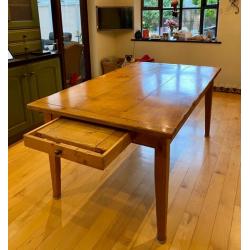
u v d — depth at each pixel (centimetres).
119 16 477
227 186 209
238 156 251
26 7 301
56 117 175
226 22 415
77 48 425
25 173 230
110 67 484
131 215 182
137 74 245
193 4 469
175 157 251
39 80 301
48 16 382
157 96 184
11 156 256
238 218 177
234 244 158
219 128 310
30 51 314
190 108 163
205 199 195
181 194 201
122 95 187
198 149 265
